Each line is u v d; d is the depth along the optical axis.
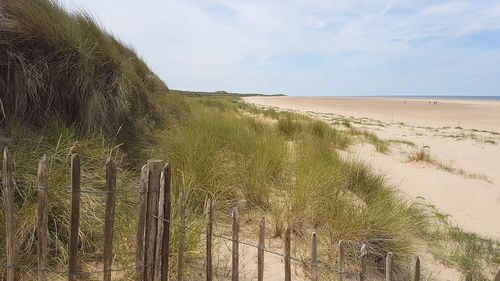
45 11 4.79
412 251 4.34
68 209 3.33
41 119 4.37
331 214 4.33
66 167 3.71
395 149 13.75
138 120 5.72
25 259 2.96
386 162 10.62
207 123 7.27
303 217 4.37
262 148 6.16
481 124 33.41
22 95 4.23
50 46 4.58
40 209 2.35
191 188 4.37
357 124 25.77
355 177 6.38
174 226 3.30
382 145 13.03
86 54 4.92
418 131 23.56
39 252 2.40
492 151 16.16
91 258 3.20
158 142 5.59
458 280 4.33
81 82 4.74
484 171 11.89
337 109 54.09
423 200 7.45
